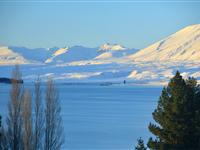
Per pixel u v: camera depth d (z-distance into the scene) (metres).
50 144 104.06
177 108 87.50
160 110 89.12
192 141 87.62
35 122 103.88
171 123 87.44
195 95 90.25
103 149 158.00
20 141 100.56
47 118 104.50
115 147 161.38
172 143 87.50
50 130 104.31
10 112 101.12
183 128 87.12
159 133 88.12
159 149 87.06
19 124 101.25
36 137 102.62
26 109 101.88
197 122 87.25
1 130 99.69
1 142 98.88
